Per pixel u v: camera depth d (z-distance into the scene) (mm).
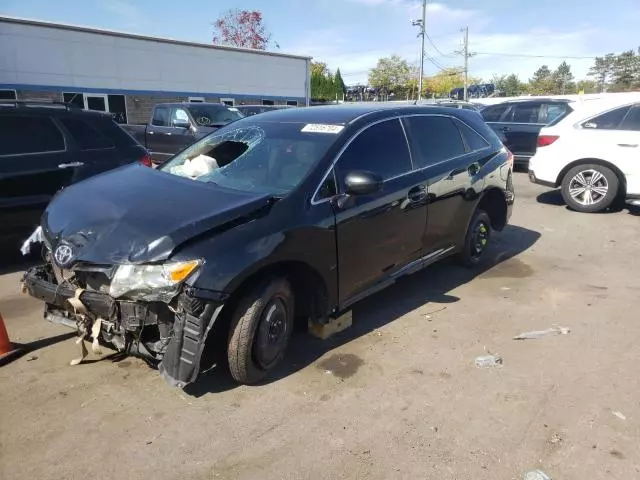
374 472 2572
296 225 3320
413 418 2992
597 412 3037
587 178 8172
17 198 5352
